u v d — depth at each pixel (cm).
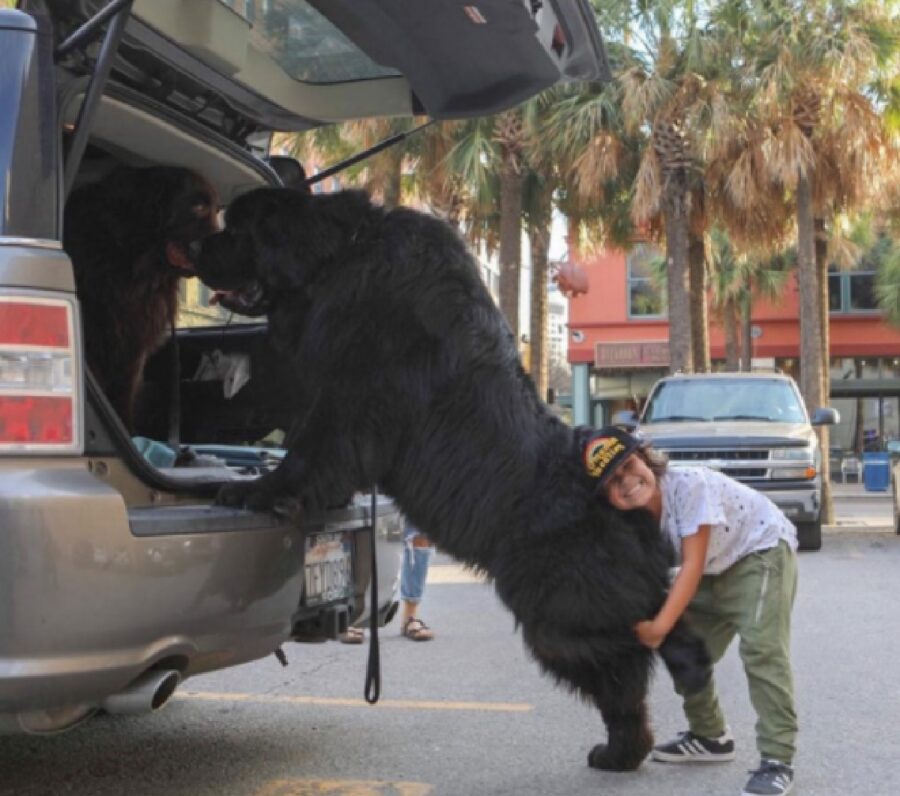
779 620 418
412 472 367
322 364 370
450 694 593
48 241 309
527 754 478
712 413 1288
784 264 2806
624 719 437
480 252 1867
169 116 414
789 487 1207
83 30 324
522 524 358
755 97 1554
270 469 442
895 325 2852
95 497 298
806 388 1669
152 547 311
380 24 418
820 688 593
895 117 1598
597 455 366
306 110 501
